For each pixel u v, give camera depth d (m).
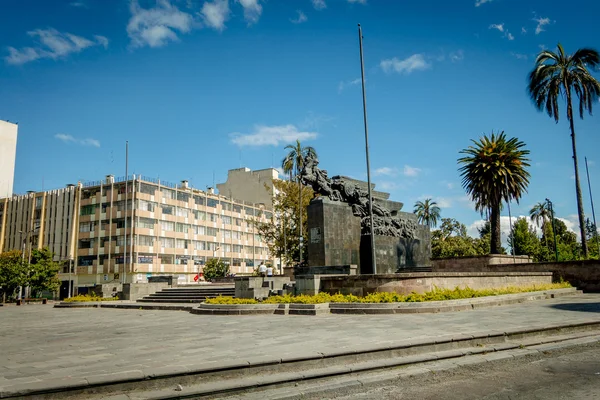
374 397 6.73
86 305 27.38
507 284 23.31
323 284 19.72
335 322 13.55
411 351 9.09
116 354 9.01
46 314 22.73
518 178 35.53
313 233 25.84
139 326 14.62
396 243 29.08
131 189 64.75
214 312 18.02
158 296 27.09
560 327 11.60
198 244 73.69
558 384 7.14
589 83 33.34
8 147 80.12
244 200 88.31
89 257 66.56
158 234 66.81
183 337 11.32
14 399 6.03
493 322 12.36
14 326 16.25
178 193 71.12
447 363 8.59
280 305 17.44
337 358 8.32
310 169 27.66
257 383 7.07
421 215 87.00
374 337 10.13
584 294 23.92
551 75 34.56
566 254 68.69
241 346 9.48
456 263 32.06
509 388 7.01
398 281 18.09
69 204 70.00
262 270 33.38
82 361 8.31
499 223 35.53
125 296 27.88
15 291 55.47
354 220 27.16
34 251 55.94
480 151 35.94
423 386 7.25
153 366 7.59
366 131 24.69
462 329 11.09
